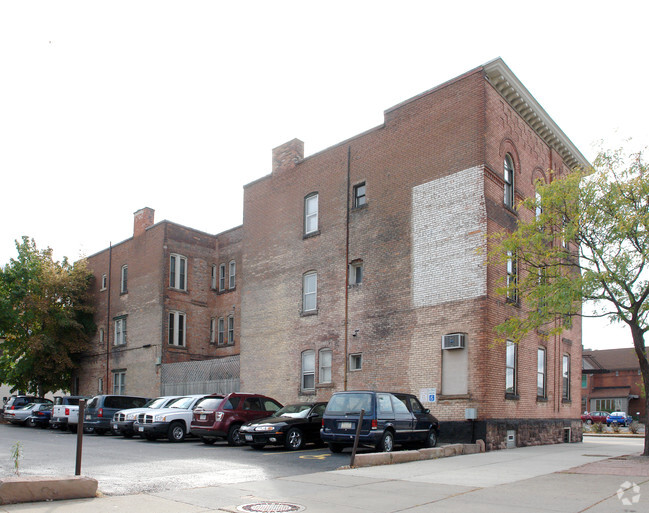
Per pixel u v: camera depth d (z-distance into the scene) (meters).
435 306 20.91
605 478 12.12
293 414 19.09
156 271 35.50
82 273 40.56
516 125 22.94
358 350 23.22
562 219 17.20
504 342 20.25
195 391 31.48
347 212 24.88
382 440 16.03
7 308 35.88
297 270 26.67
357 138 25.14
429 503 9.51
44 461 14.80
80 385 40.53
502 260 18.09
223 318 36.50
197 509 8.98
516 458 16.17
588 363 67.62
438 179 21.69
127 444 20.38
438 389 20.20
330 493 10.40
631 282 16.06
